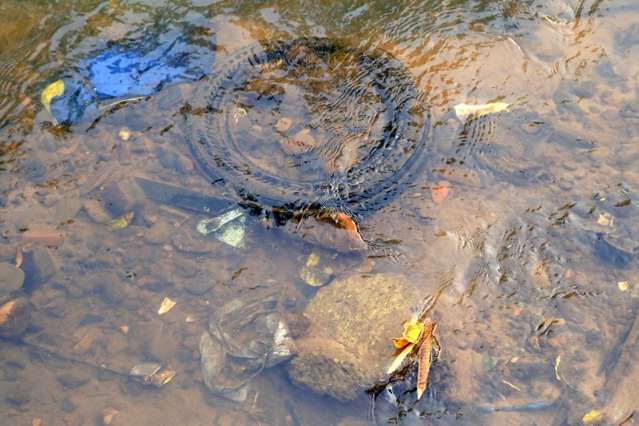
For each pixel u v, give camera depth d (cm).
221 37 391
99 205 364
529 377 337
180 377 343
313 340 342
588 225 354
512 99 374
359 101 375
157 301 352
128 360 345
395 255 352
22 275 354
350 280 349
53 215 363
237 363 342
